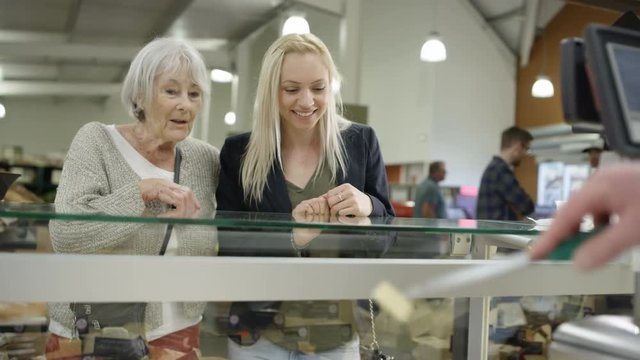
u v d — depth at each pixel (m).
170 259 0.64
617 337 0.53
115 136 1.24
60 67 7.78
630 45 0.42
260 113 1.21
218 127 8.19
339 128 1.31
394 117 9.61
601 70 0.40
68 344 0.77
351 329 0.90
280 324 0.86
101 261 0.62
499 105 9.64
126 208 0.88
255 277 0.65
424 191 6.41
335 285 0.68
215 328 0.83
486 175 4.07
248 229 0.69
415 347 0.93
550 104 9.05
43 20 7.17
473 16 9.38
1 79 7.71
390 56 9.59
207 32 7.91
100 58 7.59
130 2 6.93
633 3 2.49
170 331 0.81
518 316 0.96
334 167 1.25
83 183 1.11
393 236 0.73
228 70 8.10
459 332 0.96
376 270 0.69
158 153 1.24
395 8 9.49
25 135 7.91
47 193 5.84
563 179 8.31
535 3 8.76
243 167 1.22
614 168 0.20
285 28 5.93
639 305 0.63
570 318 0.95
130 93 1.25
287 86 1.17
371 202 1.04
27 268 0.61
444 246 0.75
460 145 9.30
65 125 8.03
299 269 0.67
